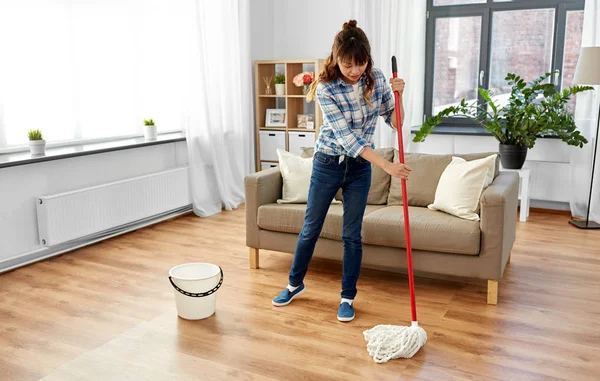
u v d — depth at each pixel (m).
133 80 4.58
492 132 4.65
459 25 5.32
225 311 2.92
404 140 5.24
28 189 3.62
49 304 3.03
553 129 4.41
